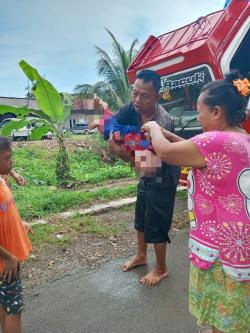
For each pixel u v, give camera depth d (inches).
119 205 237.8
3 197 92.2
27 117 349.1
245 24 212.5
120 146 116.1
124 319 121.0
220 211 74.8
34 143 577.9
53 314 124.3
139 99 122.3
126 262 157.5
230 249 74.4
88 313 124.6
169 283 142.6
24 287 140.7
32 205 240.1
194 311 82.0
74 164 445.4
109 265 158.6
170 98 234.2
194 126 229.9
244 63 219.8
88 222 207.0
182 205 242.2
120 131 115.0
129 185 307.6
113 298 133.3
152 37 260.4
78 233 190.7
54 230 194.2
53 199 248.8
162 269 144.5
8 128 327.0
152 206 133.4
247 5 211.5
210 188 75.3
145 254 155.9
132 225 204.5
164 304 128.9
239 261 74.3
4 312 99.3
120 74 688.4
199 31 224.7
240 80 77.0
